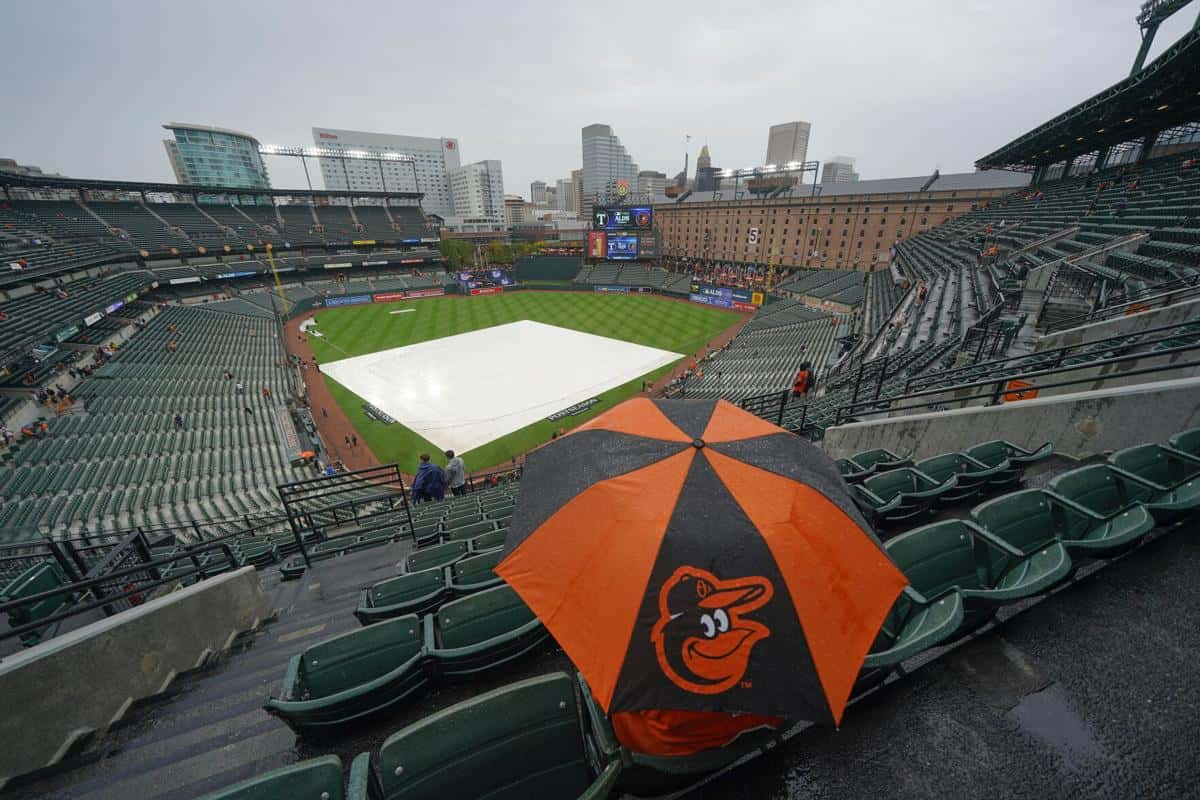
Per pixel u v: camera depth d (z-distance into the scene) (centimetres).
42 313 3041
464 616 401
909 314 2334
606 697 195
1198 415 545
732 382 3053
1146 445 462
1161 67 2219
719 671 194
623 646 202
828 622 205
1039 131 3612
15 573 1010
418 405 2945
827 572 215
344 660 363
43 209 4681
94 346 3216
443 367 3569
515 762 243
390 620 380
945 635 255
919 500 491
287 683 330
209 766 334
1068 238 2494
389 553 783
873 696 279
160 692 432
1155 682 277
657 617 203
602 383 3253
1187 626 313
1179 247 1569
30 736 341
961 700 273
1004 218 4016
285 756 332
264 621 602
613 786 242
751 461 254
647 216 6344
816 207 6212
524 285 6619
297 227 6381
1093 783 229
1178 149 3947
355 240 6538
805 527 225
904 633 296
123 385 2770
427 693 365
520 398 3023
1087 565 366
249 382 3123
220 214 6019
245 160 14725
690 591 204
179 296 4825
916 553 351
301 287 5747
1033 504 399
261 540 1123
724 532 216
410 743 232
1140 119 3100
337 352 3944
